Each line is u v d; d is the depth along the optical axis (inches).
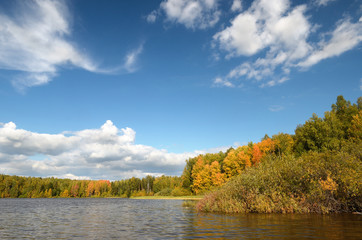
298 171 774.5
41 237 413.1
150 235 417.1
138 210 1135.6
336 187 692.1
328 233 387.9
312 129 1697.8
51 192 5772.6
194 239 361.4
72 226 565.6
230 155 2593.5
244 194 831.1
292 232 401.1
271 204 746.2
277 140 2283.5
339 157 782.5
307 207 722.2
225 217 660.7
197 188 2960.1
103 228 522.0
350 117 1958.7
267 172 835.4
